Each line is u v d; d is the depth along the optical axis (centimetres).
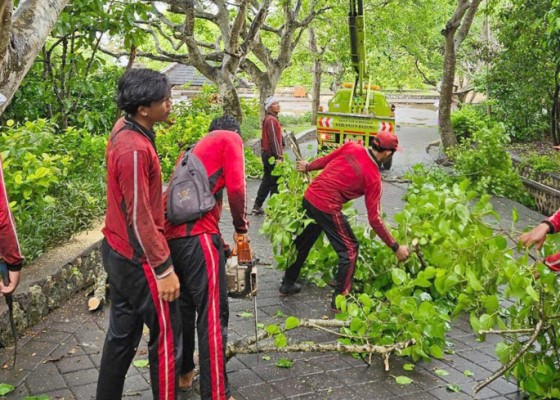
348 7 1947
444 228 497
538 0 1773
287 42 1902
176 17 2134
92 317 571
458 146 1593
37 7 535
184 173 409
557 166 1523
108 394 382
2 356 487
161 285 354
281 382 463
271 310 604
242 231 439
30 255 601
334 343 528
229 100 1545
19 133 728
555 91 1916
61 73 1080
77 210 716
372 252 634
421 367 495
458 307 471
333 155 603
